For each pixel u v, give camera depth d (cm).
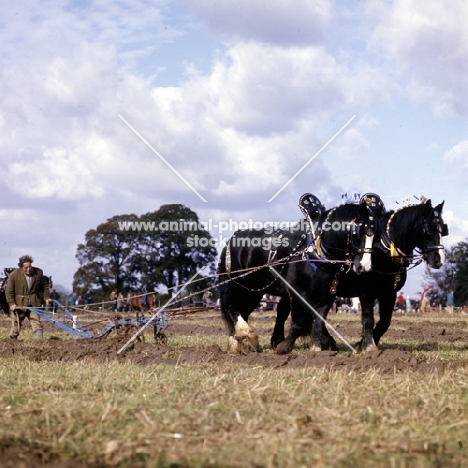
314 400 1001
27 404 990
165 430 862
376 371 1210
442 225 1638
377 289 1675
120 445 808
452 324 3406
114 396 1022
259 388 1055
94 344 1812
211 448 801
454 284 7831
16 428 869
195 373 1252
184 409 947
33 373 1263
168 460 764
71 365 1423
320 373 1209
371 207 1645
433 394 1026
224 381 1144
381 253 1641
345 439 820
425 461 769
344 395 1025
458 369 1292
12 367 1355
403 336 2436
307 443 811
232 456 770
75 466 763
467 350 1853
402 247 1648
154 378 1195
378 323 1731
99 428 867
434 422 891
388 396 1020
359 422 888
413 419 900
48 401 993
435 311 5741
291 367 1419
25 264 2083
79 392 1083
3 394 1051
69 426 869
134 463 767
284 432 840
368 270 1574
